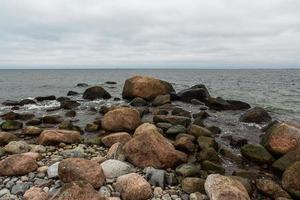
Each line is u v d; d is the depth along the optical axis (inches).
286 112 942.4
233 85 2122.3
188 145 501.4
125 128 634.8
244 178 389.4
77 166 362.3
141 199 333.4
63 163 370.0
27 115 807.7
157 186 366.3
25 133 613.9
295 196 358.9
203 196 339.6
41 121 744.3
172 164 430.6
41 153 484.7
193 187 359.3
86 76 4099.4
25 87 1988.2
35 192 329.4
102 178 361.7
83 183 303.4
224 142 589.6
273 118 844.0
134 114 647.8
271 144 482.3
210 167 430.3
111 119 642.8
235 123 746.2
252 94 1489.9
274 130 499.5
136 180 344.2
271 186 365.4
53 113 886.4
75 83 2438.5
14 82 2559.1
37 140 551.5
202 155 468.4
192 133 570.6
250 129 692.7
